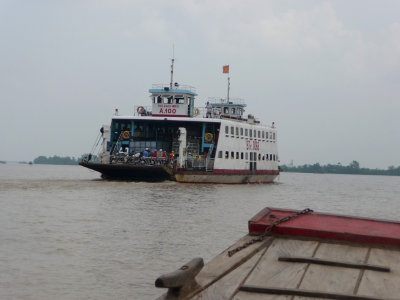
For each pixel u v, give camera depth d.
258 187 60.44
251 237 9.27
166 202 33.50
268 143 69.94
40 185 45.81
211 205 33.12
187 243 19.23
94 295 12.61
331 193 58.31
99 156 56.81
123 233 21.02
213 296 6.75
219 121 56.25
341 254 8.21
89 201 32.56
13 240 18.88
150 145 56.38
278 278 7.31
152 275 14.60
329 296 6.68
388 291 6.80
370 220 9.40
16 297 12.25
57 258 16.27
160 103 59.47
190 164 55.22
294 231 9.01
